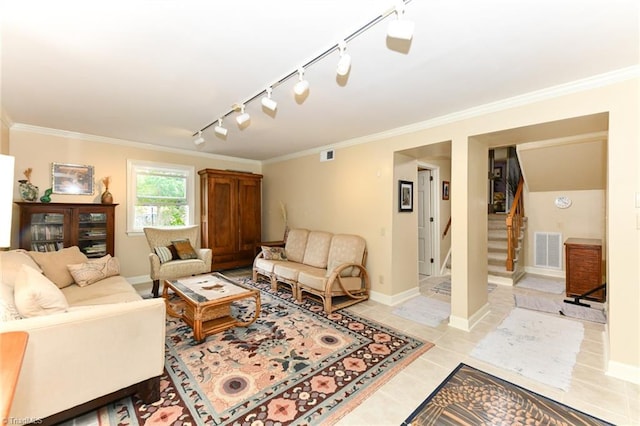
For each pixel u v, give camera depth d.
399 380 2.06
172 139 4.45
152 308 1.78
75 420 1.63
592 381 2.05
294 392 1.91
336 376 2.10
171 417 1.67
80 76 2.31
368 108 2.96
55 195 3.98
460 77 2.27
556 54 1.92
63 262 3.04
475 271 3.15
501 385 2.01
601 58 1.96
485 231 3.39
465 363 2.29
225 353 2.42
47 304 1.69
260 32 1.71
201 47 1.88
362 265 3.92
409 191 4.09
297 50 1.91
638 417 1.69
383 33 1.71
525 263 5.69
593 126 2.57
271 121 3.42
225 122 3.52
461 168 3.03
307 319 3.19
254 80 2.37
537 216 5.59
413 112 3.07
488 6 1.46
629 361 2.08
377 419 1.68
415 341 2.67
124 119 3.45
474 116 2.93
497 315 3.37
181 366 2.22
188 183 5.33
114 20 1.59
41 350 1.43
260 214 5.91
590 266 3.90
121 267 4.57
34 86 2.50
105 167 4.40
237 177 5.55
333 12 1.52
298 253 4.73
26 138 3.78
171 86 2.49
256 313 3.03
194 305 2.63
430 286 4.71
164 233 4.57
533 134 2.88
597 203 5.00
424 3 1.44
